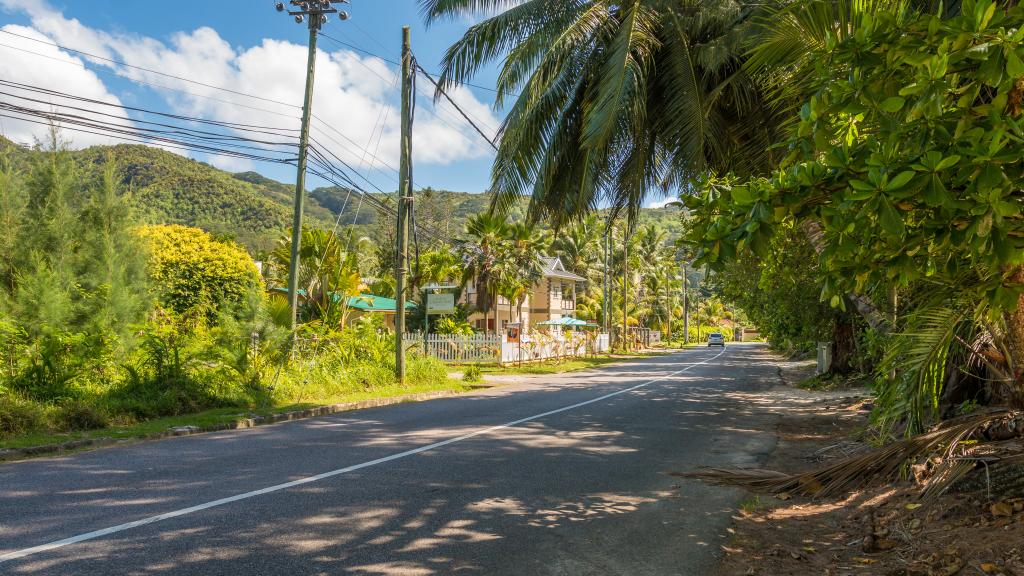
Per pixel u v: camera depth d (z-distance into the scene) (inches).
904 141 113.7
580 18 528.1
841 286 128.9
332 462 296.0
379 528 196.9
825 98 127.6
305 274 1091.3
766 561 175.5
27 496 227.3
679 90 525.3
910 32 114.1
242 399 489.7
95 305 492.4
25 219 544.7
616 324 2427.4
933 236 116.1
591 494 245.8
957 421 247.0
